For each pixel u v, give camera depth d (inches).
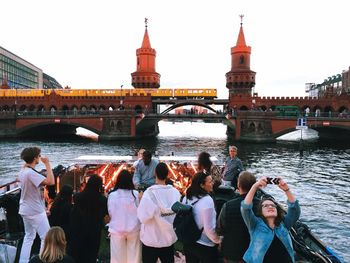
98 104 3745.1
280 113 3198.8
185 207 212.4
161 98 3848.4
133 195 241.9
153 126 3902.6
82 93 3821.4
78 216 234.1
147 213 222.8
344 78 5196.9
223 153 2076.8
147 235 229.0
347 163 1669.5
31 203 252.2
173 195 230.7
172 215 228.1
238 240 198.5
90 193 234.5
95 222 234.8
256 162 1688.0
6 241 292.0
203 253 220.8
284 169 1493.6
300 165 1601.9
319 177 1320.1
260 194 312.5
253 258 177.2
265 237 178.5
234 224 199.2
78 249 233.9
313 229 731.4
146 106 3612.2
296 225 313.6
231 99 3476.9
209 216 212.4
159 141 2955.2
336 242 655.8
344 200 976.3
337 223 770.8
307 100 3307.1
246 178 202.5
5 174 1342.3
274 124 2795.3
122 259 237.3
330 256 267.9
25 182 248.5
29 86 6309.1
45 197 413.1
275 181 186.7
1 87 4411.9
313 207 901.8
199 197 220.1
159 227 227.3
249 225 185.5
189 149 2335.1
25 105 3777.1
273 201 190.1
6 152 2010.3
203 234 220.1
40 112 3353.8
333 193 1060.5
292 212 187.9
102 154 1975.9
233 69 4180.6
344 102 3174.2
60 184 480.4
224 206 205.3
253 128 2864.2
